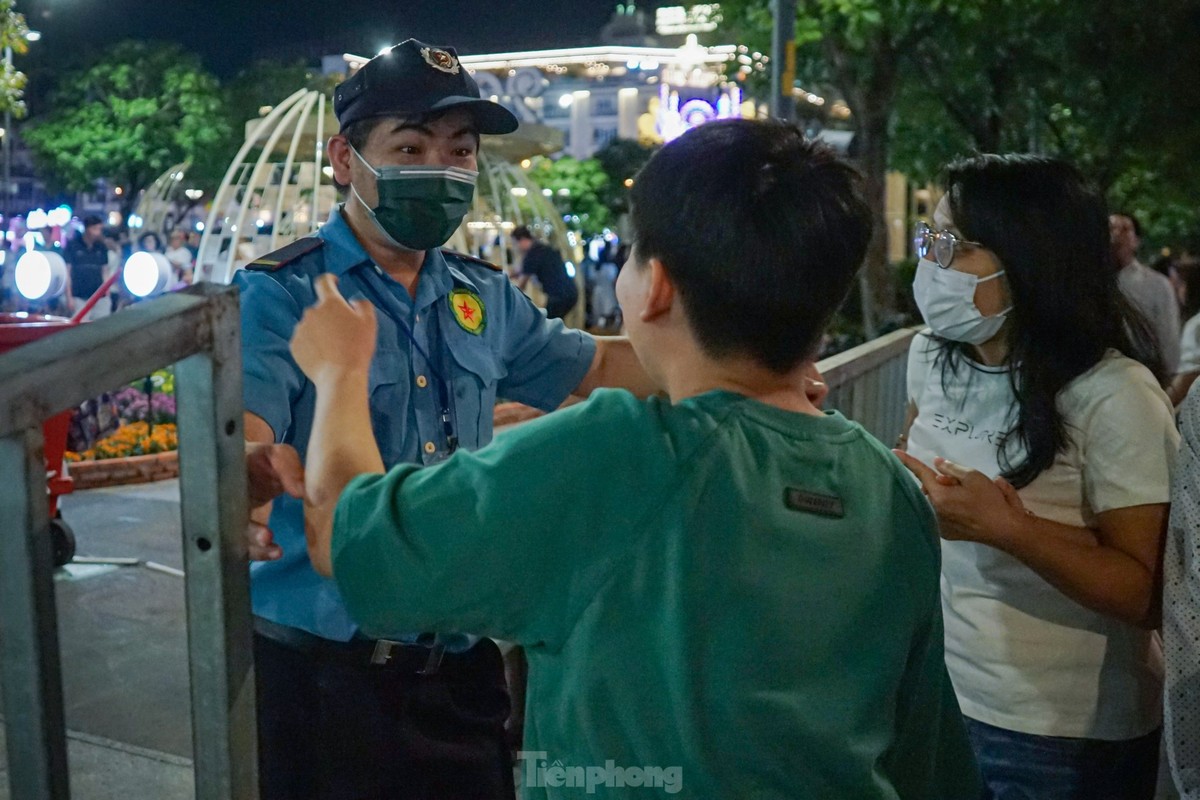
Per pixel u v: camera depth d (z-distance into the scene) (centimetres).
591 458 124
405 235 207
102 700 410
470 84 211
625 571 123
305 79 4106
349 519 125
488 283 230
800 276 128
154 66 3888
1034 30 1612
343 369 138
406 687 202
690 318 134
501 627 126
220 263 1195
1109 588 199
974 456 233
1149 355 230
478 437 218
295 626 200
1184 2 1636
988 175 220
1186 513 180
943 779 157
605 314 2088
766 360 134
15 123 4438
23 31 1509
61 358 100
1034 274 214
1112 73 1703
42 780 103
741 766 123
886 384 486
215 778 124
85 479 780
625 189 144
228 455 120
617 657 123
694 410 129
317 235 212
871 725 133
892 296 1262
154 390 949
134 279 622
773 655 124
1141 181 2591
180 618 500
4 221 3150
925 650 146
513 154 1363
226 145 3931
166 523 688
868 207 133
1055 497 218
